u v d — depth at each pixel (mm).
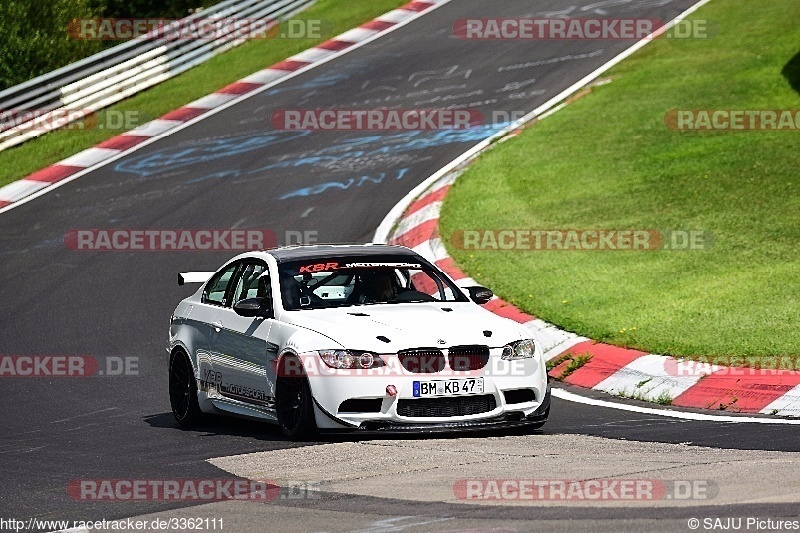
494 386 31266
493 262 56438
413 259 36281
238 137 86312
